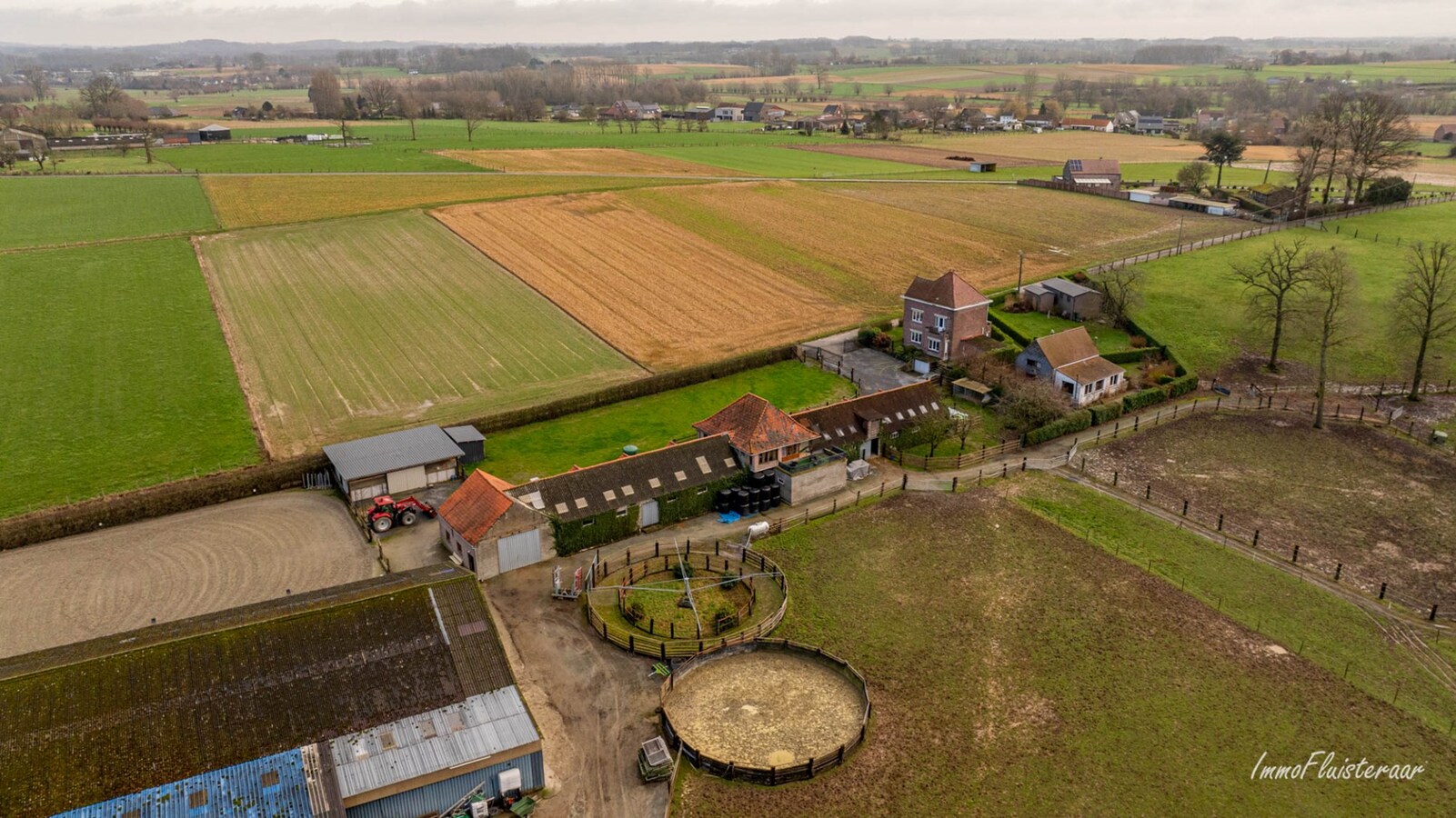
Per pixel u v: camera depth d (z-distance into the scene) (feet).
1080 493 234.58
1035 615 181.47
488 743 130.82
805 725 151.12
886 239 465.88
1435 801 137.08
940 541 209.36
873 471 246.27
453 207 479.41
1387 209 524.93
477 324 339.57
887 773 140.46
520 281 385.29
